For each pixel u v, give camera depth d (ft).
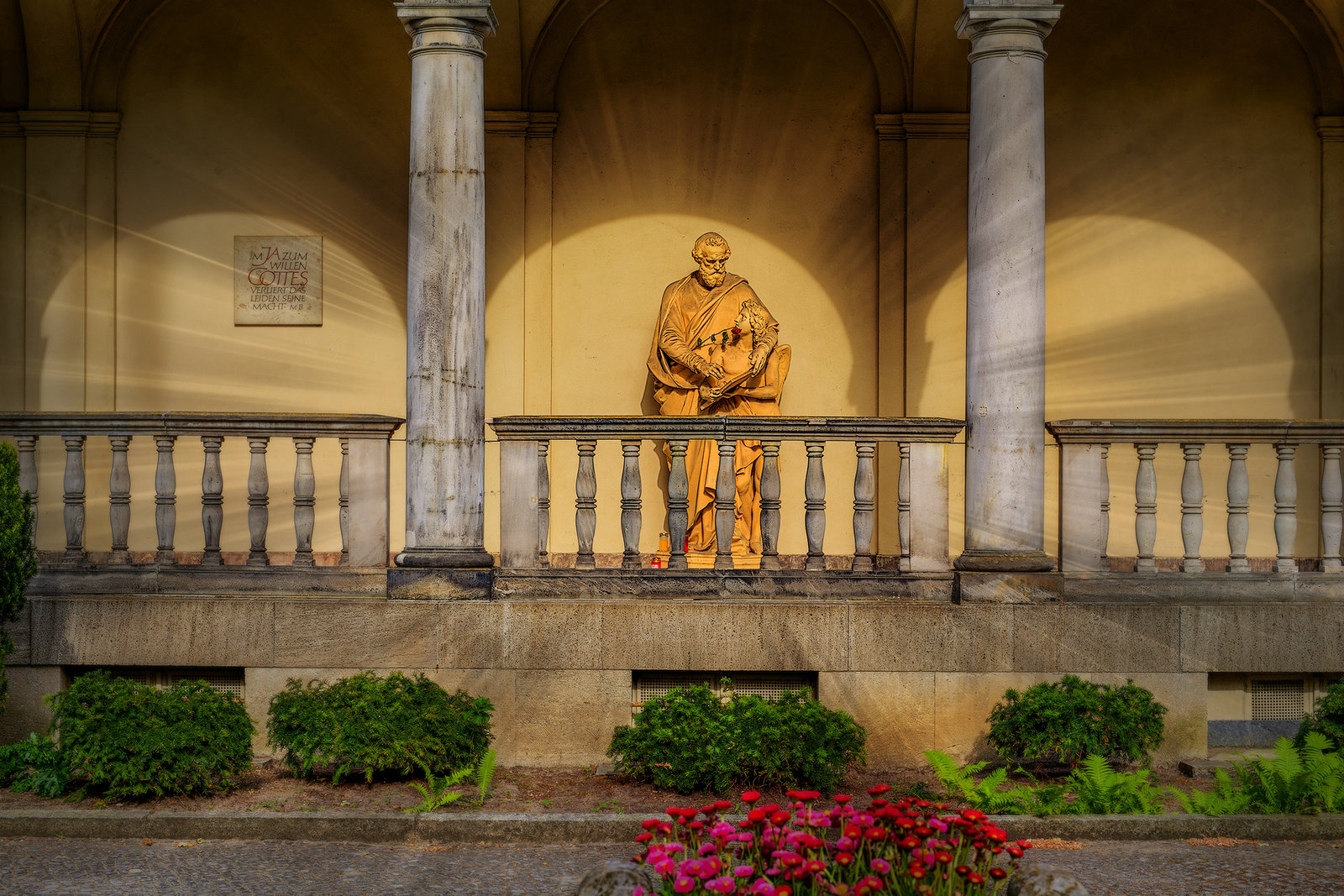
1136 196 39.32
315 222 39.45
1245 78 39.09
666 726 25.31
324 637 27.61
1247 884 20.17
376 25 39.24
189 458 39.40
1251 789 23.80
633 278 39.58
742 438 28.43
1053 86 39.29
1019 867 16.43
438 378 27.99
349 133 39.34
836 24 39.27
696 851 17.06
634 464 28.30
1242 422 28.71
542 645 27.50
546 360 39.09
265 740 27.66
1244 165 39.17
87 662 27.84
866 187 39.45
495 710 27.45
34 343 38.73
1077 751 25.11
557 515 39.06
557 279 39.55
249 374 39.42
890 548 38.86
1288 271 39.11
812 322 39.52
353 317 39.45
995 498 28.09
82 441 28.99
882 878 15.92
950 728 27.55
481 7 27.96
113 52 38.83
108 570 28.58
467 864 21.26
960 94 38.68
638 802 24.40
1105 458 28.76
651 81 39.47
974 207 28.55
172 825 22.71
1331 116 38.60
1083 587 28.58
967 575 27.84
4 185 38.91
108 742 23.70
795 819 17.33
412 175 28.22
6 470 25.91
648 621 27.55
